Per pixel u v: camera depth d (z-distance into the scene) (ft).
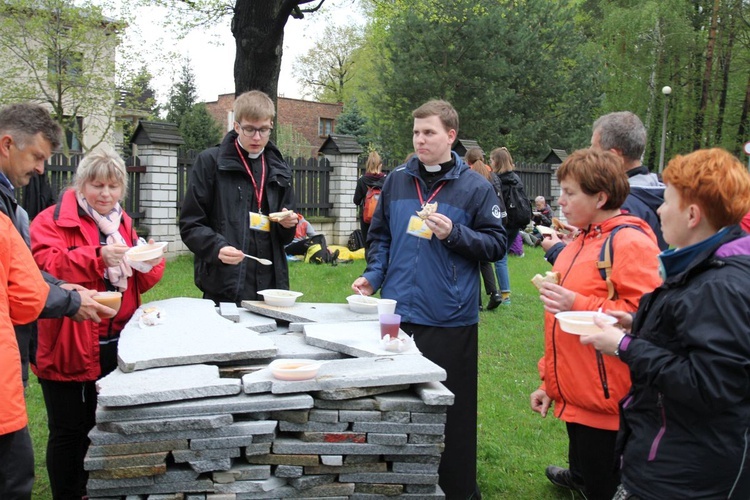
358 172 48.16
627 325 7.75
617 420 8.77
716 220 6.34
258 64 35.04
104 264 9.99
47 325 9.90
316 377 7.72
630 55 102.12
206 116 93.04
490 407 15.98
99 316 9.01
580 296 8.55
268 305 11.26
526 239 48.55
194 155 40.06
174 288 28.91
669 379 6.15
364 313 10.93
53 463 10.29
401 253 11.22
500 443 13.89
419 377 7.88
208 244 11.90
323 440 7.68
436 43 75.20
